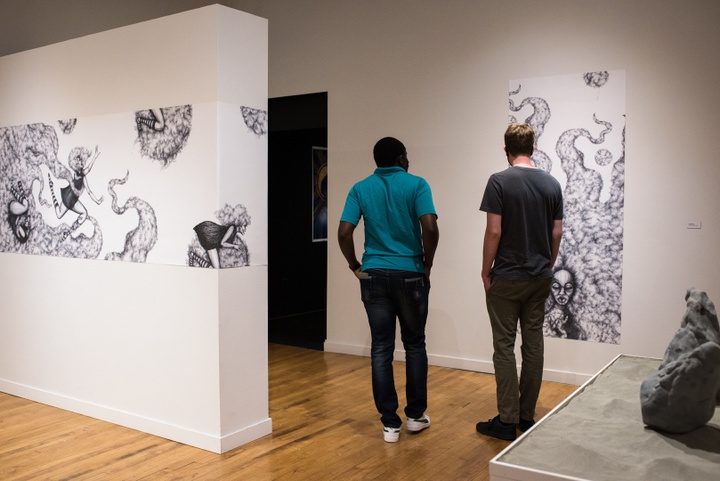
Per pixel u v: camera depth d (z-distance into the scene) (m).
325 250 7.98
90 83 3.86
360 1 5.52
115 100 3.73
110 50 3.74
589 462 1.82
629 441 1.98
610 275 4.50
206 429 3.42
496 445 3.44
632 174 4.41
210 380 3.39
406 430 3.69
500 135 4.88
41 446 3.47
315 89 5.82
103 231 3.84
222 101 3.31
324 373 5.02
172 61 3.46
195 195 3.40
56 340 4.16
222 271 3.36
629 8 4.37
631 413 2.24
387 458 3.28
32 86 4.21
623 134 4.42
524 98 4.77
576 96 4.57
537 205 3.41
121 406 3.81
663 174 4.31
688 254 4.25
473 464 3.19
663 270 4.33
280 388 4.59
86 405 3.99
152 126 3.56
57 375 4.17
